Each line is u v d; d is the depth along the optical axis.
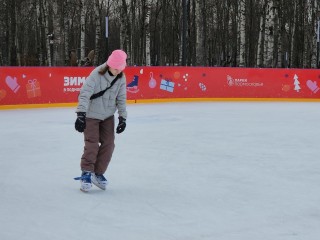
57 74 15.16
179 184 5.54
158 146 8.12
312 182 5.67
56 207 4.58
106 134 5.17
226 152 7.61
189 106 15.90
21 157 7.11
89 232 3.90
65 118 12.18
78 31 46.59
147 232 3.92
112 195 5.05
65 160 6.90
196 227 4.06
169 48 44.34
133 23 38.97
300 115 13.44
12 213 4.37
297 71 18.94
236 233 3.92
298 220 4.26
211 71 18.05
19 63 33.16
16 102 14.39
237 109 15.05
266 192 5.21
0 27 37.81
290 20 39.38
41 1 33.09
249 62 38.66
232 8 38.97
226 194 5.12
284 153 7.56
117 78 5.00
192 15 35.22
